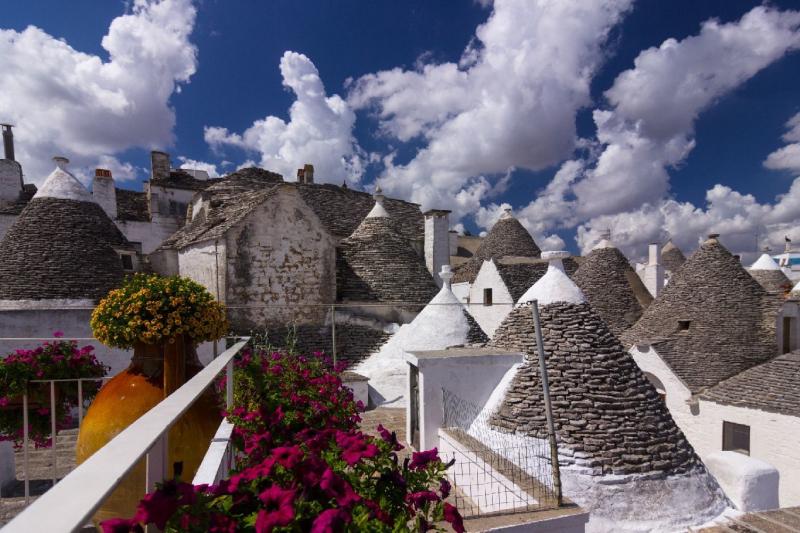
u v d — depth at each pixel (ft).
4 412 17.08
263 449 10.05
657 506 18.35
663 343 42.57
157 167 73.56
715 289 45.03
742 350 41.22
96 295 33.76
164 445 5.69
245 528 5.23
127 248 42.16
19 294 31.50
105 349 31.68
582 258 73.20
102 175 65.72
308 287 39.91
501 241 68.18
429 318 36.35
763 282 62.28
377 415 31.01
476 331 36.14
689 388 38.32
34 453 23.41
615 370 21.70
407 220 62.69
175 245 47.78
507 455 19.11
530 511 15.72
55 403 17.47
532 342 23.50
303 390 17.15
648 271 69.10
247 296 37.45
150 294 14.12
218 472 8.60
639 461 19.08
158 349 14.40
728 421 34.96
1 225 55.06
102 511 12.09
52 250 34.22
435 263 54.29
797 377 33.63
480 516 15.39
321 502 5.85
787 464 31.07
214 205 49.24
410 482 7.72
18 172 59.72
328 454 8.22
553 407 20.61
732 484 20.83
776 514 18.76
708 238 48.65
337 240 47.60
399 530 6.07
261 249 38.01
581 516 15.55
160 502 4.38
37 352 17.63
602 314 53.83
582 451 19.08
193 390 5.46
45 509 2.36
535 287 25.61
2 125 59.16
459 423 22.76
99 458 3.15
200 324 14.30
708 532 17.53
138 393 13.66
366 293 42.86
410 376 25.39
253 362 17.76
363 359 38.91
